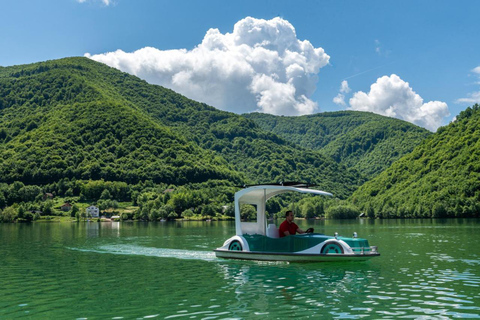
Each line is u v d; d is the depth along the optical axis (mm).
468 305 11656
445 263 20453
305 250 20531
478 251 26594
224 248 23531
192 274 17406
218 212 175250
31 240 41531
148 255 25219
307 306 11633
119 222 143125
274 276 16672
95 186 196250
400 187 197625
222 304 11945
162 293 13562
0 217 143125
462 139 191750
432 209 152375
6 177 198250
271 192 23406
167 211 163125
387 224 91812
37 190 184000
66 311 11336
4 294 13703
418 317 10438
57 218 158375
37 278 16812
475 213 145000
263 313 10914
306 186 22953
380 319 10297
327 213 156875
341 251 19906
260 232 23391
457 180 167500
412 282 15188
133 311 11234
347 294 13164
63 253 27047
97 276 17156
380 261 21328
